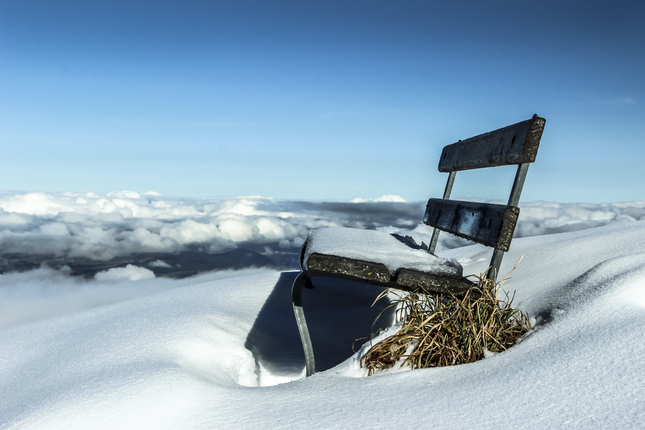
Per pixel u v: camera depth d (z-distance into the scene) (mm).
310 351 1643
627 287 1379
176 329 1854
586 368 958
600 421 747
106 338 1829
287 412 1001
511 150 1519
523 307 1644
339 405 1013
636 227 2420
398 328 1492
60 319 2373
